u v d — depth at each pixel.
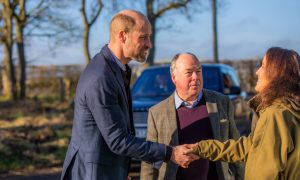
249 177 2.80
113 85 3.10
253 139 2.84
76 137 3.15
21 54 20.72
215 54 22.55
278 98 2.82
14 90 20.64
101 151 3.09
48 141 10.27
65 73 24.84
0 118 13.70
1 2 20.08
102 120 3.03
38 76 25.22
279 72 2.85
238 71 22.44
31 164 8.98
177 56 3.93
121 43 3.21
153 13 18.39
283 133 2.67
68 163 3.16
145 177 3.85
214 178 3.84
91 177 3.04
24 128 11.18
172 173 3.71
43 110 15.42
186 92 3.83
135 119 7.35
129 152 3.09
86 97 3.08
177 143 3.79
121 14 3.22
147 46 3.25
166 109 3.88
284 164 2.65
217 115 3.85
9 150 9.23
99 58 3.20
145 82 8.54
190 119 3.86
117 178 3.18
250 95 10.12
